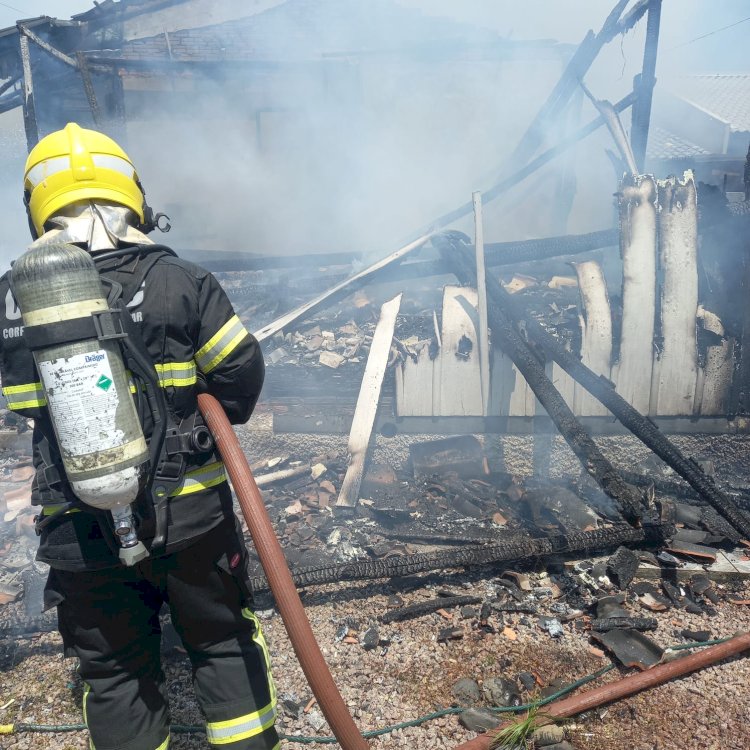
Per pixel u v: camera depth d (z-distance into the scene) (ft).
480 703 7.11
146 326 4.75
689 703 7.00
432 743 6.61
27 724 7.01
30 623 8.65
